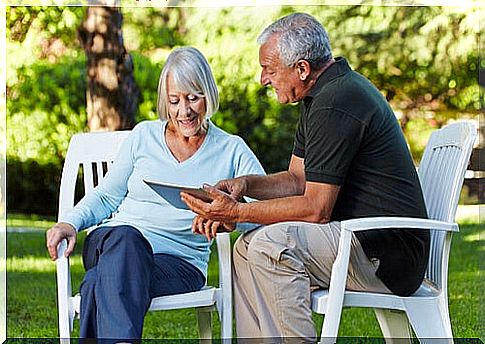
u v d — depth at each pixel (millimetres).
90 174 4152
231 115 10562
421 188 3752
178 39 10727
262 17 10664
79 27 9508
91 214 3883
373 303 3537
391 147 3641
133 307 3434
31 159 10680
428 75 11000
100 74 9234
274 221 3594
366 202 3645
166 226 3889
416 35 10969
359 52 10969
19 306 6766
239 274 3760
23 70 10609
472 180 10516
